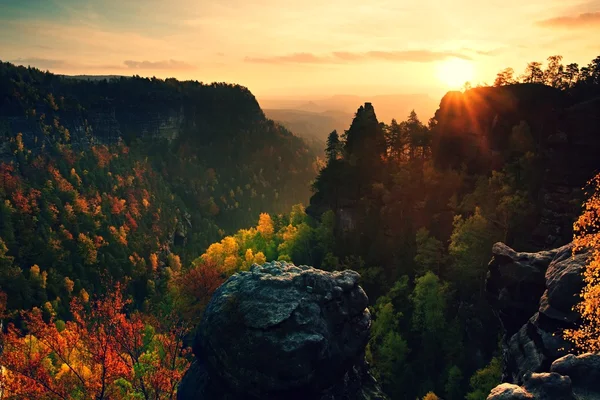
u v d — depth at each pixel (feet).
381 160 323.57
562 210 191.62
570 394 54.29
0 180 560.61
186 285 212.02
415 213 272.10
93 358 102.53
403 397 174.60
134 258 540.93
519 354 82.23
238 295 92.84
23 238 485.56
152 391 110.22
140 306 453.58
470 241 196.13
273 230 386.11
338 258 291.99
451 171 273.95
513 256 104.83
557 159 198.70
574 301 74.08
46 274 431.43
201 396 93.66
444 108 312.91
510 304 102.01
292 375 82.02
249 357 84.07
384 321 197.77
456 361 176.86
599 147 189.37
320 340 83.71
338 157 380.17
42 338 103.45
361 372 102.53
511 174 232.32
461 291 205.77
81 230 549.13
